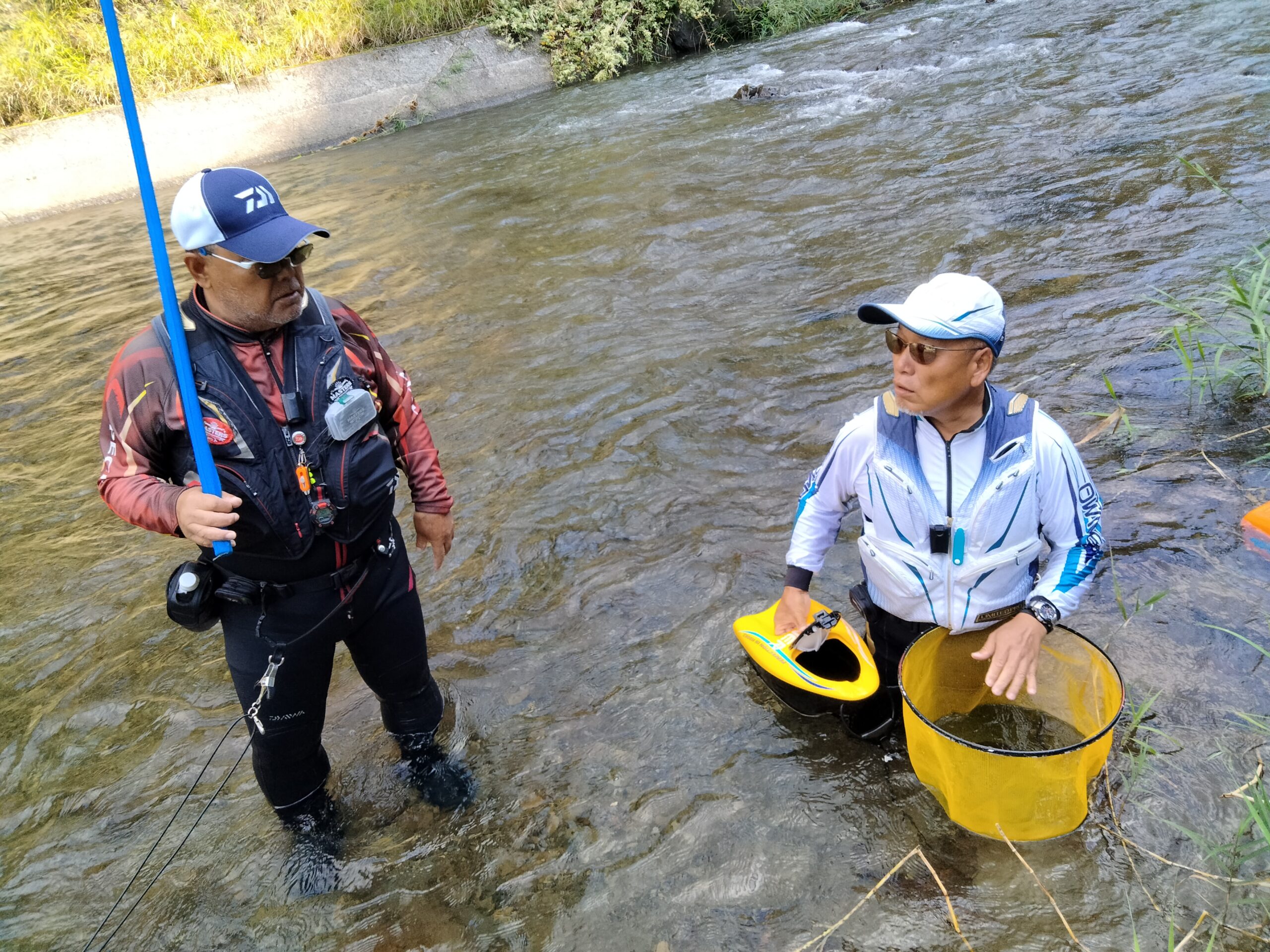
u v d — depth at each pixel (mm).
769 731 2455
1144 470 3178
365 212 8164
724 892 2051
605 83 12383
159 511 1811
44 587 3752
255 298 1823
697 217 6664
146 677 3141
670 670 2738
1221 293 4129
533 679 2809
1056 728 2254
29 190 10562
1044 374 3900
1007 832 2004
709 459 3820
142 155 1826
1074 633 2080
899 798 2191
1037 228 5383
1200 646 2438
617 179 7895
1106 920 1851
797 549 2289
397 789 2480
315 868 2289
